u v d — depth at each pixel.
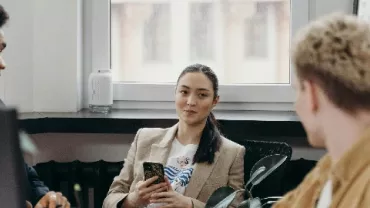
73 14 2.45
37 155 2.45
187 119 1.95
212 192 1.91
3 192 0.88
